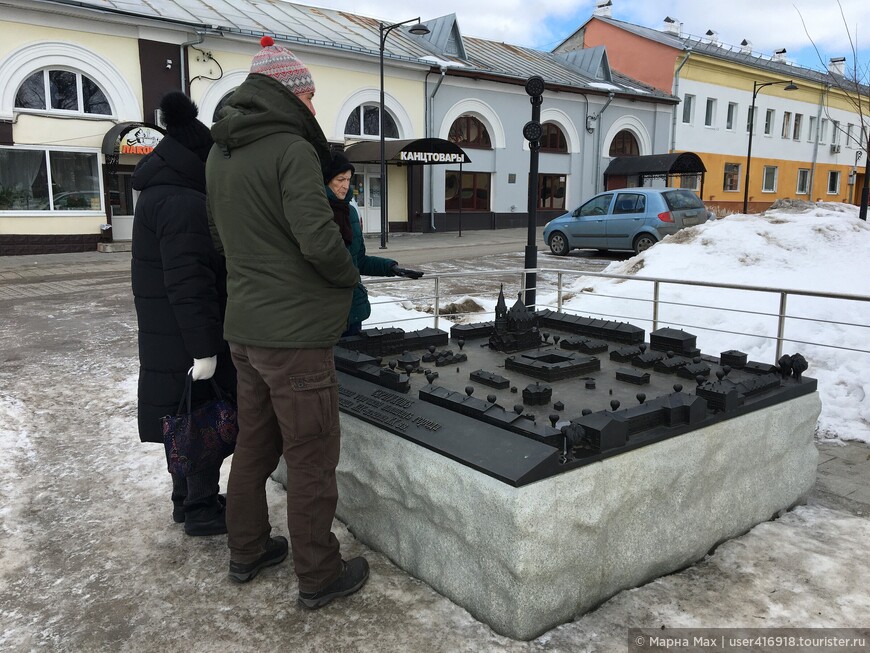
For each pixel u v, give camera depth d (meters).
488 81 23.94
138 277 2.67
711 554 2.78
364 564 2.57
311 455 2.31
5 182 15.33
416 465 2.50
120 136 15.75
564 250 15.41
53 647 2.21
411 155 19.42
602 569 2.39
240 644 2.22
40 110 15.39
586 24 33.91
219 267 2.68
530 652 2.14
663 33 34.00
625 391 2.89
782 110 35.47
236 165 2.17
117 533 2.97
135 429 4.29
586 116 27.12
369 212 22.19
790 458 3.12
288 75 2.21
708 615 2.35
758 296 6.62
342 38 21.25
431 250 17.25
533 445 2.23
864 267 7.32
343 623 2.32
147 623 2.34
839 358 5.23
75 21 15.45
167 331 2.69
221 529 2.94
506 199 25.33
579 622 2.30
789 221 8.69
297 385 2.21
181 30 16.92
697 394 2.79
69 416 4.54
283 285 2.15
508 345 3.58
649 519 2.52
